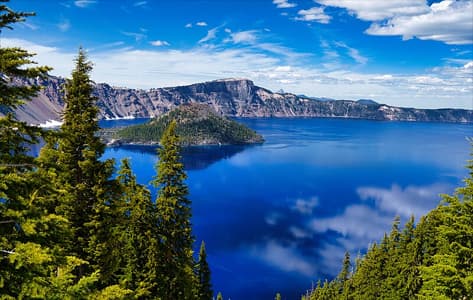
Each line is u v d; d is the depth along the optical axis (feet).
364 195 634.02
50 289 34.71
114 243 68.18
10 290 32.68
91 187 63.16
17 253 31.04
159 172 87.86
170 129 87.71
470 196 61.36
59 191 38.88
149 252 82.69
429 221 142.20
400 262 151.74
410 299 139.54
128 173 85.61
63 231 37.47
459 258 58.70
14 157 37.29
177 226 87.97
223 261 370.32
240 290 317.83
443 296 57.57
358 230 459.32
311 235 442.09
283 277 340.18
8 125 35.35
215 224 481.87
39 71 36.63
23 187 35.88
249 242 418.72
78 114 61.62
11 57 34.12
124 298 47.01
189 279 91.25
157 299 82.23
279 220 499.10
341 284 246.27
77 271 60.90
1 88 34.65
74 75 62.54
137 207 83.87
